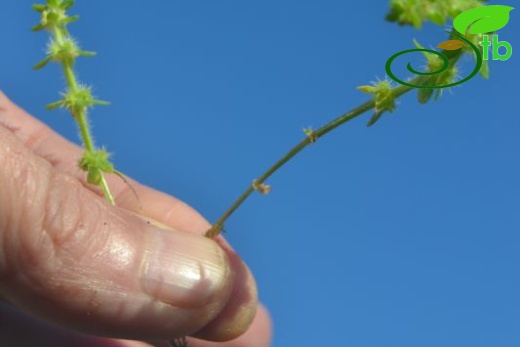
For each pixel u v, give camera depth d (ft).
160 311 0.79
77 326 0.79
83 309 0.78
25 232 0.75
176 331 0.80
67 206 0.77
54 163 1.02
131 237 0.79
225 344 1.03
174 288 0.79
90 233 0.77
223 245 0.88
